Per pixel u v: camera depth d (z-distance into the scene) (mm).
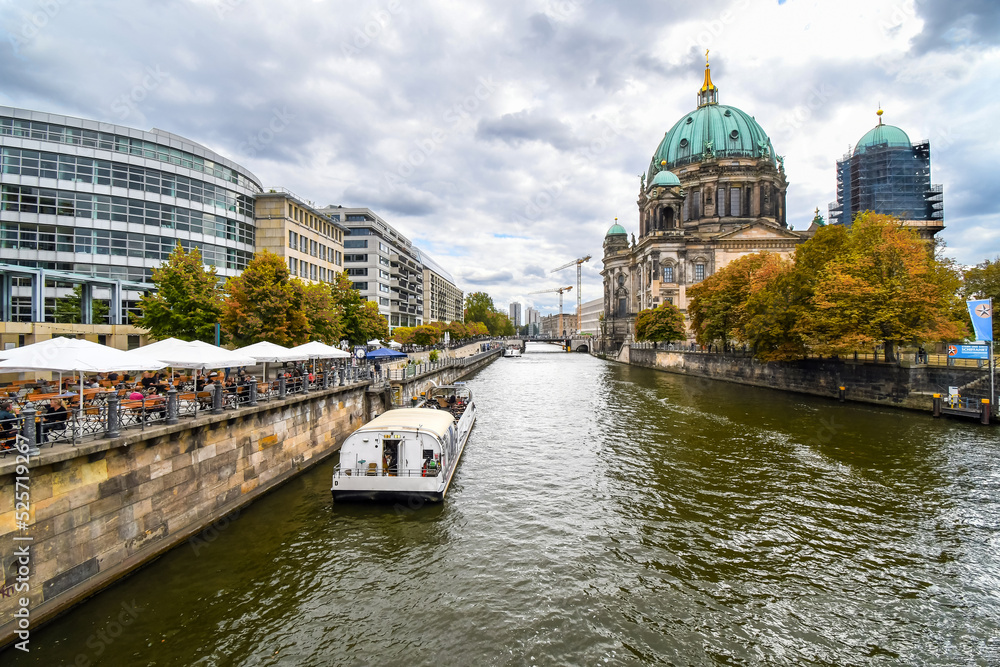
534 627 11609
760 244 115688
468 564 14445
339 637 11086
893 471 22906
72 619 10727
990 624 11898
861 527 17109
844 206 97500
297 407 22125
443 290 176750
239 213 55469
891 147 88438
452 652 10695
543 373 82062
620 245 157000
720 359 68438
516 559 14797
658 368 89875
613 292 152375
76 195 45688
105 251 46750
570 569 14266
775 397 48031
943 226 85562
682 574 14078
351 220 95312
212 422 15680
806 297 47531
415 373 42250
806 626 11828
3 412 12391
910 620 12078
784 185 137000
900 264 39125
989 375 34344
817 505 19031
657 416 37781
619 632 11500
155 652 10289
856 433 30375
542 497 19875
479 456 26141
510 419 37375
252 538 15531
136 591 12188
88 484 11438
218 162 54969
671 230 126625
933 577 13945
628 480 21984
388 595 12797
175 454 14344
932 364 38719
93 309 44438
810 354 49438
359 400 30359
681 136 138500
